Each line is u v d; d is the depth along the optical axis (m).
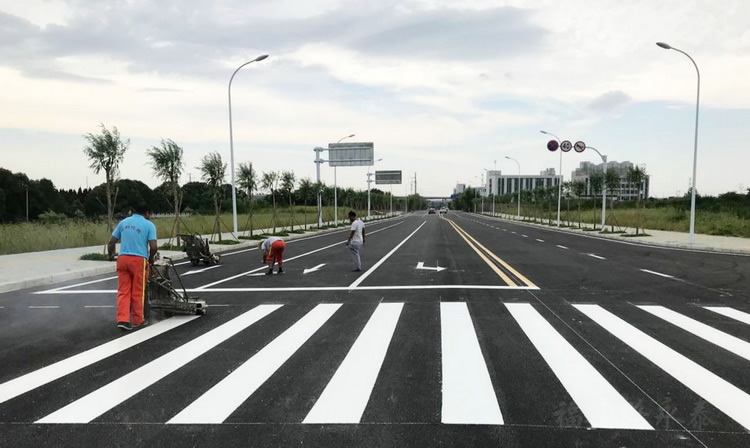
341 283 10.55
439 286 10.01
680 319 7.02
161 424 3.64
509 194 93.56
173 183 19.64
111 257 6.66
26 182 62.91
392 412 3.82
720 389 4.30
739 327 6.54
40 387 4.42
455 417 3.73
